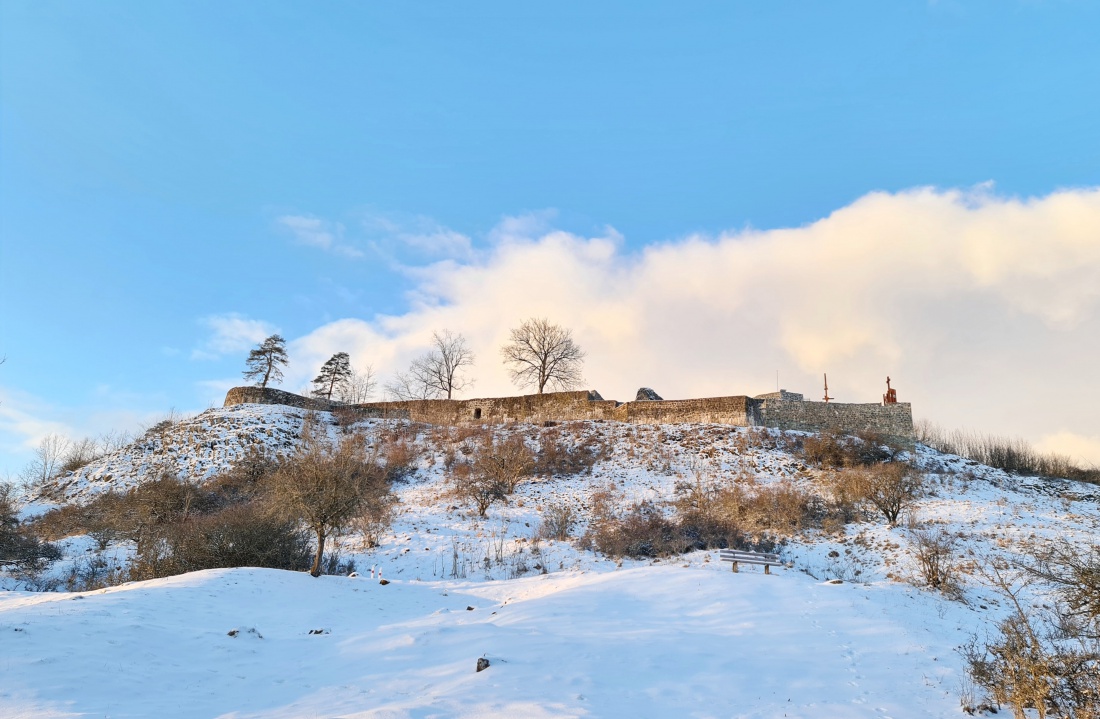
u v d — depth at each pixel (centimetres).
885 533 2294
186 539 1981
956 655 1146
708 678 955
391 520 2742
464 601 1681
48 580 2262
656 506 2903
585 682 883
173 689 845
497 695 805
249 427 4200
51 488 3812
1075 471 3572
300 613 1378
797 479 3186
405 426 4497
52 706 731
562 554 2325
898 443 3766
